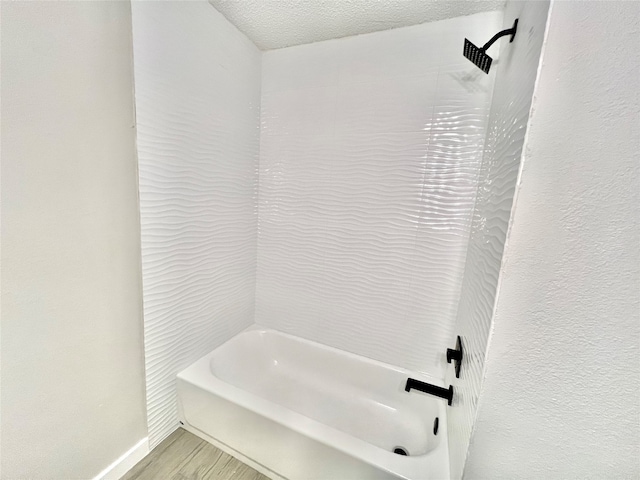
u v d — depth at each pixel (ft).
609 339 1.92
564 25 1.82
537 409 2.20
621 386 1.94
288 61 5.61
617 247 1.83
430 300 5.15
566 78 1.84
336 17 4.58
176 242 4.42
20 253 2.68
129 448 4.00
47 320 2.94
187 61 4.21
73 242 3.09
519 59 2.68
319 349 6.02
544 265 2.03
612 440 2.02
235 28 5.02
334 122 5.41
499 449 2.39
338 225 5.67
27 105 2.60
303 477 3.81
